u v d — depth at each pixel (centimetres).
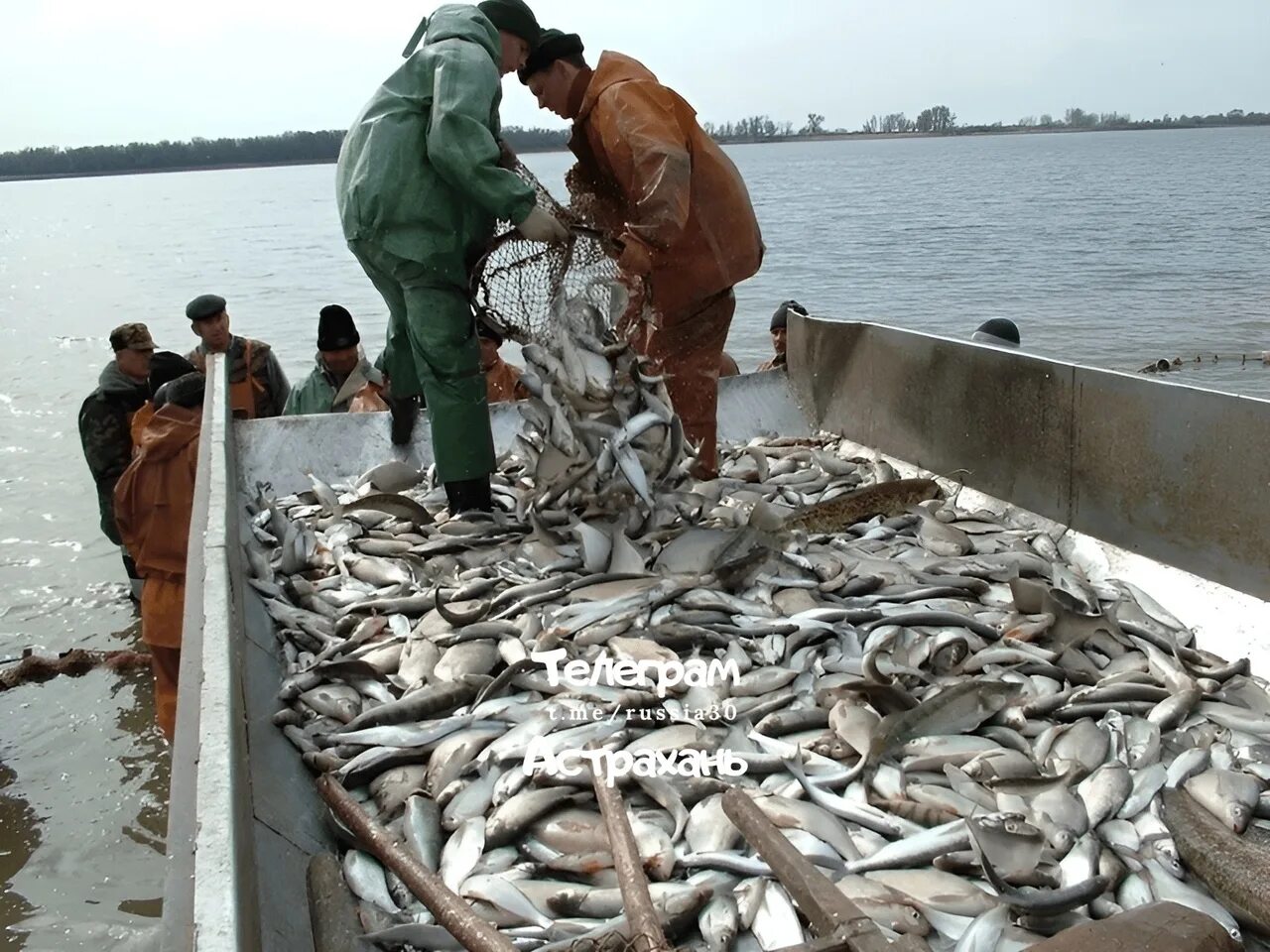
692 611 394
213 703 257
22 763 609
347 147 479
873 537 489
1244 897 261
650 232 454
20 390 1716
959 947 242
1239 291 2361
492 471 512
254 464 585
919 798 299
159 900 487
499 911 259
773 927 249
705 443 564
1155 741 324
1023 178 9125
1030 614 404
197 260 4484
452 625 395
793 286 2620
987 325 707
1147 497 442
